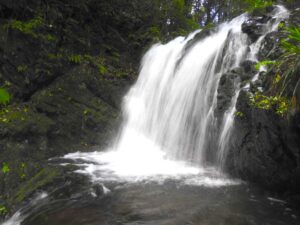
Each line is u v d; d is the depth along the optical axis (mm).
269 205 3527
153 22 10633
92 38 8547
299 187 3721
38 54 7000
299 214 3307
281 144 3506
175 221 2971
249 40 4887
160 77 7559
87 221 3096
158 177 4605
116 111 7484
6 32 6574
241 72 4539
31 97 6723
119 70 8516
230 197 3732
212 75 5508
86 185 4234
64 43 7762
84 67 7711
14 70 6582
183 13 12539
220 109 4672
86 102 7227
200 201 3562
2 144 5574
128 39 9734
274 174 3816
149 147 6688
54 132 6383
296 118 3070
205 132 5219
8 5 6758
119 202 3561
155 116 6988
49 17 7430
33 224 3285
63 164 5398
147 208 3348
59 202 3736
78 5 8117
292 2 5395
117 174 4785
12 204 4094
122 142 6980
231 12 13016
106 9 8961
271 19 4828
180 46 7766
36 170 5250
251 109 3725
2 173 5051
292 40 3779
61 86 7129
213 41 6270
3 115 5996
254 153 3914
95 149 6590
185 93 6207
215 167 4906
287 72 3209
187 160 5609
